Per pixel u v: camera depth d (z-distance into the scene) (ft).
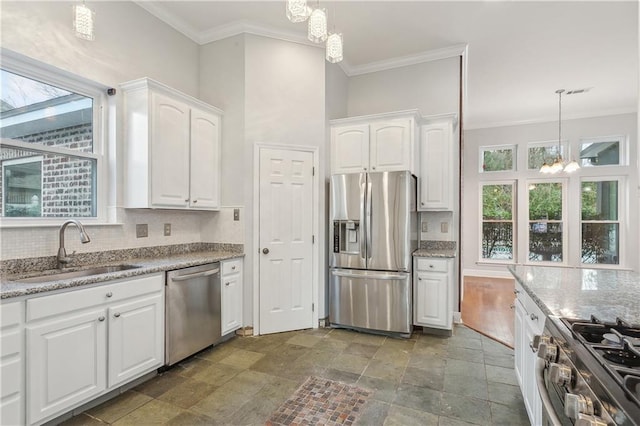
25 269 7.01
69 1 7.86
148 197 8.57
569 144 19.33
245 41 10.92
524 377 6.19
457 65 12.26
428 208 11.72
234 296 10.26
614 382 2.51
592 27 10.73
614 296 5.17
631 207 18.19
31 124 7.41
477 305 14.40
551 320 4.13
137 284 7.22
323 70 11.76
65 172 8.04
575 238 19.20
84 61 8.16
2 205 6.95
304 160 11.43
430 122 11.71
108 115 8.80
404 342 10.26
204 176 10.32
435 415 6.48
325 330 11.28
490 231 21.17
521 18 10.32
